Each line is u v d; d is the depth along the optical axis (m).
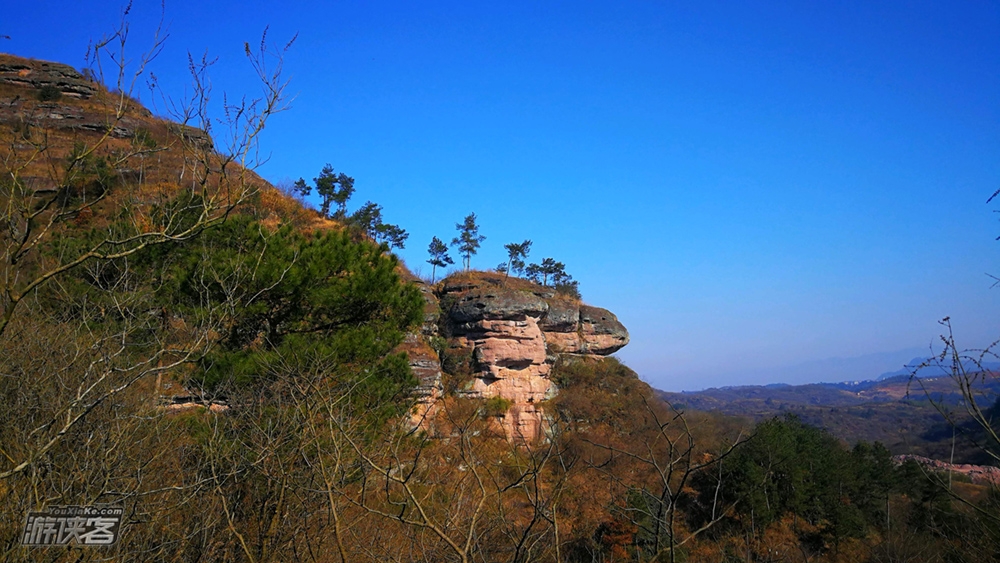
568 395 32.31
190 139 4.45
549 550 4.90
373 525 5.66
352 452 5.35
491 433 6.10
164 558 5.16
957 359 4.05
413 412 9.34
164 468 5.86
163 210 5.26
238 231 11.34
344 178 38.44
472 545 4.45
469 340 32.97
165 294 9.27
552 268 45.41
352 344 11.09
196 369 7.66
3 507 4.39
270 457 5.43
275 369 8.28
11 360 5.39
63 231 10.50
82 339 5.86
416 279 35.72
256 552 5.40
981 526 5.84
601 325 38.91
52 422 4.12
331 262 12.16
